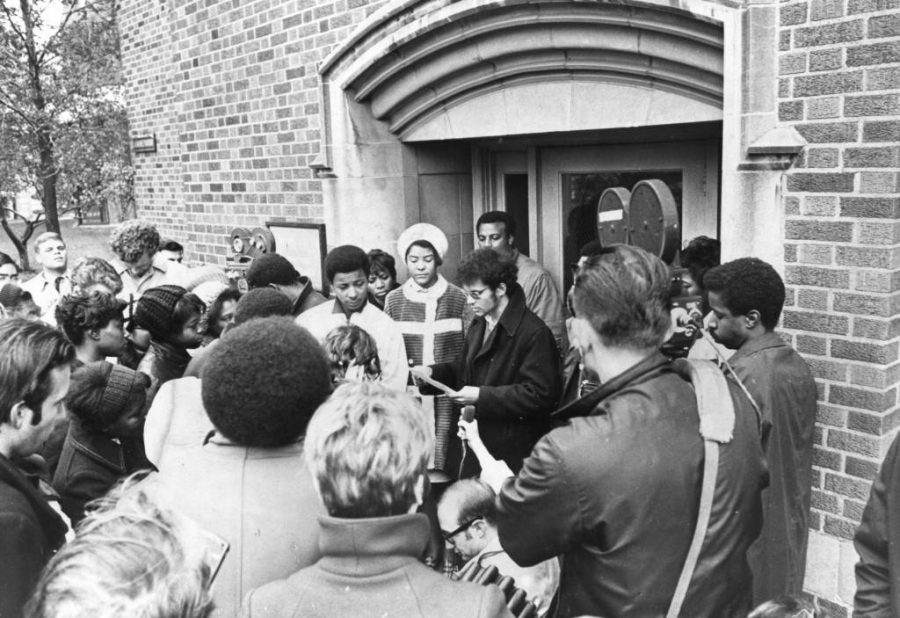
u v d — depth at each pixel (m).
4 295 4.44
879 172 2.85
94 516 1.20
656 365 1.82
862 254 2.93
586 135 4.56
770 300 2.84
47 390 2.02
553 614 2.04
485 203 5.30
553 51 4.00
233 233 5.76
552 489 1.69
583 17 3.71
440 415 3.79
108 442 2.72
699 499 1.67
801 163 3.06
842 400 3.04
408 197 5.10
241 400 1.71
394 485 1.35
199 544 1.21
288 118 5.31
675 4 3.30
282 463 1.77
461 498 2.51
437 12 4.19
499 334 3.44
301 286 4.29
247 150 5.74
